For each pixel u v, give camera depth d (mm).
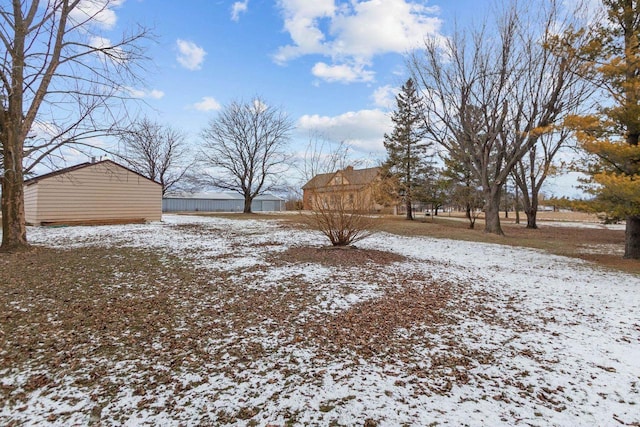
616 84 8562
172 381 2752
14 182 8172
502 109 14508
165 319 4105
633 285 6398
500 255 9766
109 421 2246
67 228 13867
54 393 2551
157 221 18672
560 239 15102
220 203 44344
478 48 14531
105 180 16547
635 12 8664
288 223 18203
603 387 2783
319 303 4840
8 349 3234
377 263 7707
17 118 8078
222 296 5055
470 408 2457
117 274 6211
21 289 5141
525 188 22125
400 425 2252
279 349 3383
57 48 8352
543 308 4910
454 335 3844
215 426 2221
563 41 10320
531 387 2770
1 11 7477
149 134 30297
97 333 3652
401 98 23625
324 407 2449
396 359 3229
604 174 7883
